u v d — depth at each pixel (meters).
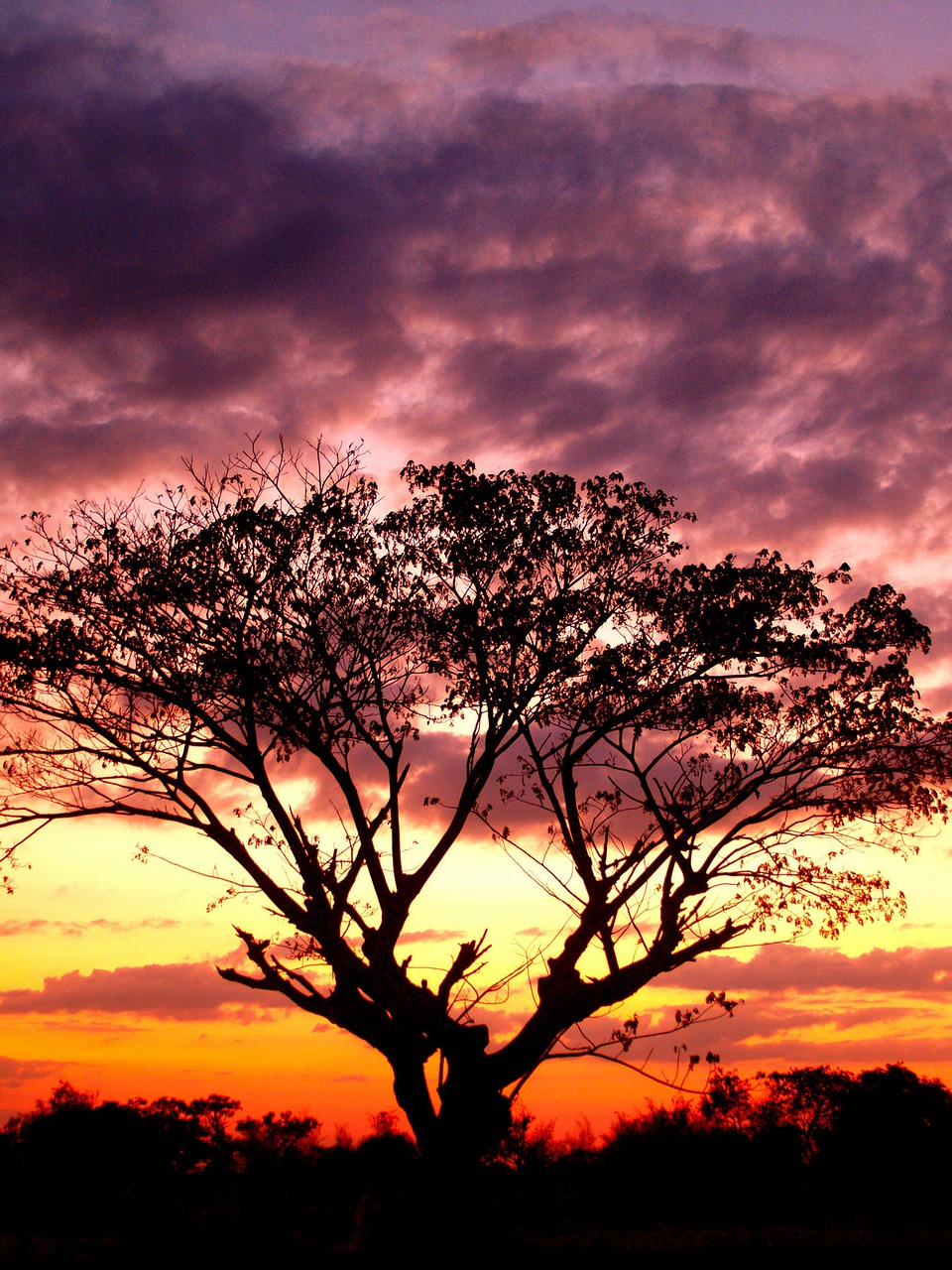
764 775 19.53
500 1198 24.11
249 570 18.92
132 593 18.77
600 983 17.81
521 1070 17.25
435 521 19.78
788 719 19.50
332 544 19.03
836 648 19.20
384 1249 16.97
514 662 19.39
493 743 19.25
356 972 17.62
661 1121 26.61
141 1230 19.53
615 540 19.92
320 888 17.97
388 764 19.14
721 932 18.41
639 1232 20.53
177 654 18.89
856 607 19.23
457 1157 17.00
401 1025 17.53
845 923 18.62
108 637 18.83
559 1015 17.45
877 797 19.27
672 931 18.30
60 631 18.31
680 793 19.61
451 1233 16.83
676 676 19.98
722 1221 22.61
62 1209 22.69
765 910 18.56
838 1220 22.66
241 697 18.66
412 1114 17.48
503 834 19.33
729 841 19.11
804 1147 27.08
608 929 18.39
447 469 19.95
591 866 19.00
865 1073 28.38
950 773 18.86
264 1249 17.73
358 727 19.22
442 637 19.59
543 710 19.70
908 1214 23.62
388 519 19.83
